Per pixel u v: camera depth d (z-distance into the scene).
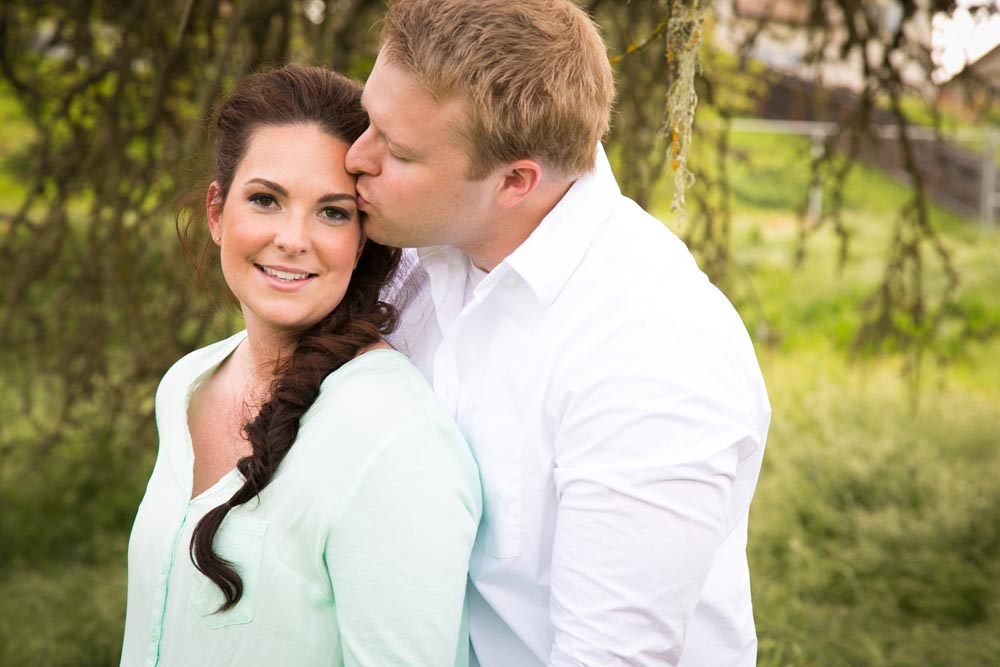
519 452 1.32
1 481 4.73
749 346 1.34
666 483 1.19
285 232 1.24
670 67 1.59
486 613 1.42
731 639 1.43
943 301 4.18
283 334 1.36
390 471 1.18
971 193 11.22
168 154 3.73
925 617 3.67
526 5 1.23
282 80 1.28
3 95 4.80
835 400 5.49
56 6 4.28
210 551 1.19
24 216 4.25
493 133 1.22
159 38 3.71
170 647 1.26
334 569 1.18
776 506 4.47
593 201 1.33
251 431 1.23
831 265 8.62
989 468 4.63
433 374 1.47
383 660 1.16
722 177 3.71
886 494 4.47
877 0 4.12
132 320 4.07
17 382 4.74
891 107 3.82
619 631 1.20
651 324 1.24
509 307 1.34
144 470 4.93
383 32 1.27
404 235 1.32
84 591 3.92
